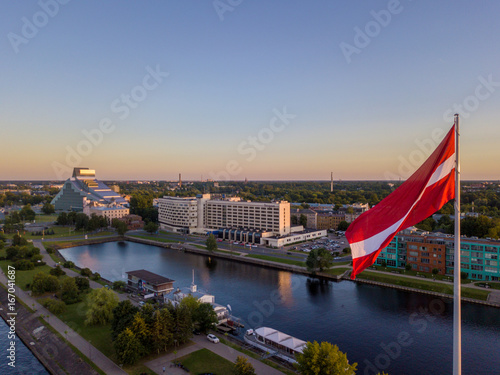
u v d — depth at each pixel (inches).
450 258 6717.5
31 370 3639.3
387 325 4682.6
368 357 3882.9
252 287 6328.7
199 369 3380.9
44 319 4559.5
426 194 1417.3
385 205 1492.4
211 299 5036.9
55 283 5565.9
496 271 6230.3
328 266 6924.2
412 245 7135.8
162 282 5767.7
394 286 6269.7
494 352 3978.8
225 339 4153.5
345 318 4916.3
